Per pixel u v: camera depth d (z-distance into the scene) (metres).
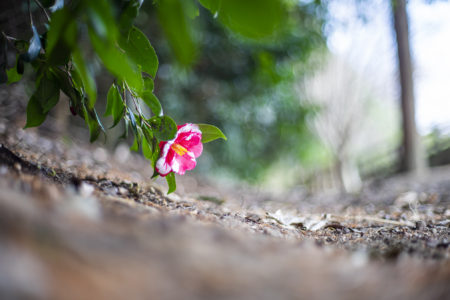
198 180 2.19
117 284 0.29
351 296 0.33
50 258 0.29
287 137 2.93
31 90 1.43
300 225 0.75
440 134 3.51
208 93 2.50
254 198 1.67
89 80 0.41
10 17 1.14
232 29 0.34
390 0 2.57
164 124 0.58
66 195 0.46
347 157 3.65
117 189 0.72
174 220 0.49
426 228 0.73
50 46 0.41
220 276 0.34
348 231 0.72
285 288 0.33
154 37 2.13
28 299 0.24
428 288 0.34
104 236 0.36
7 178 0.45
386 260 0.44
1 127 1.18
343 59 3.58
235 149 2.61
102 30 0.36
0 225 0.30
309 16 2.46
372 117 5.54
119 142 2.17
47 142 1.29
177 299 0.29
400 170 2.74
